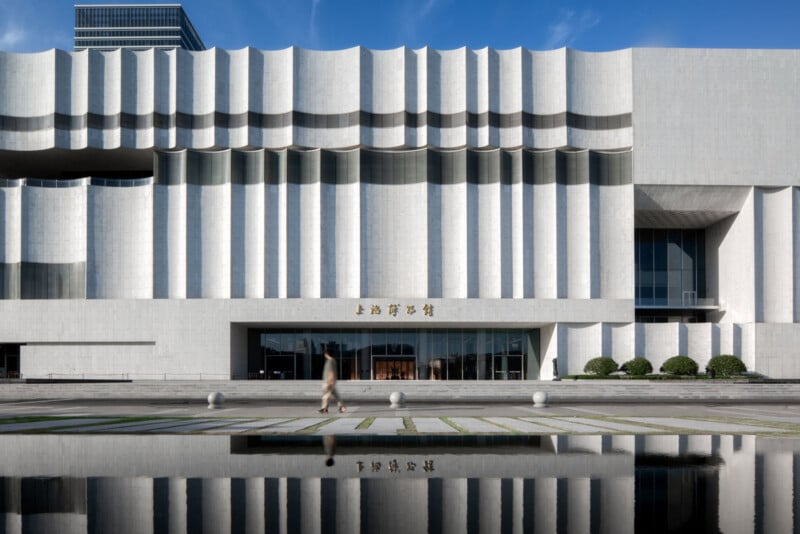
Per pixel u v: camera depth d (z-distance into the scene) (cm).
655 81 4272
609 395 3316
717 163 4231
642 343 4166
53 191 4294
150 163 4581
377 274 4253
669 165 4225
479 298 4178
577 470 555
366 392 3316
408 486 468
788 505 411
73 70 4291
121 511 379
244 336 4406
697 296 4794
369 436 950
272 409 2403
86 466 573
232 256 4206
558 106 4297
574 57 4334
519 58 4306
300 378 4459
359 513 379
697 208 4359
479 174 4319
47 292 4231
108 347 4119
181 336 4094
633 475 530
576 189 4269
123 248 4247
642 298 4778
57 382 3603
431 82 4319
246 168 4284
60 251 4266
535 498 429
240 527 342
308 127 4303
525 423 1575
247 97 4256
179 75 4284
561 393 3322
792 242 4181
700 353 4175
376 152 4297
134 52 4312
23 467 568
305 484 474
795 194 4228
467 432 1238
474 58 4353
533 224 4278
